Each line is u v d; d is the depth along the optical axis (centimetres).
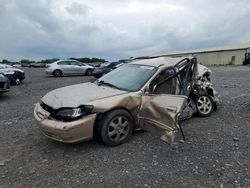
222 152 418
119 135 447
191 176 343
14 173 356
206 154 411
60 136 401
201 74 633
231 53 5253
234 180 331
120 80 519
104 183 328
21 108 780
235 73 2320
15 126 573
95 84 533
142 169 363
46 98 466
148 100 456
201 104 619
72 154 415
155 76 490
